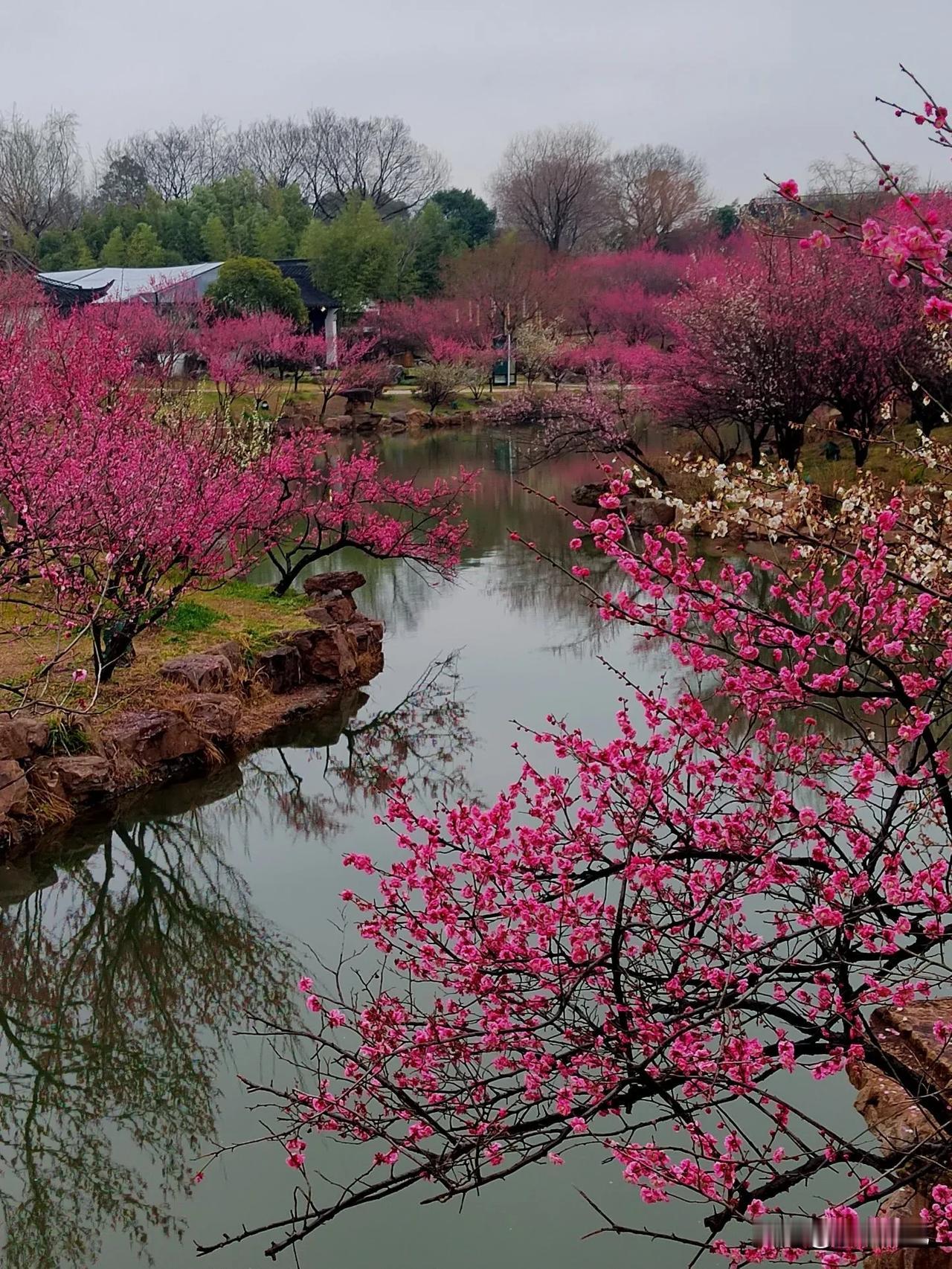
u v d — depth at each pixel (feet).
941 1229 11.55
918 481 61.21
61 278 164.25
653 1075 13.88
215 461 45.52
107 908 30.76
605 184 277.44
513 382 183.32
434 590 66.03
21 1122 22.38
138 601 38.22
